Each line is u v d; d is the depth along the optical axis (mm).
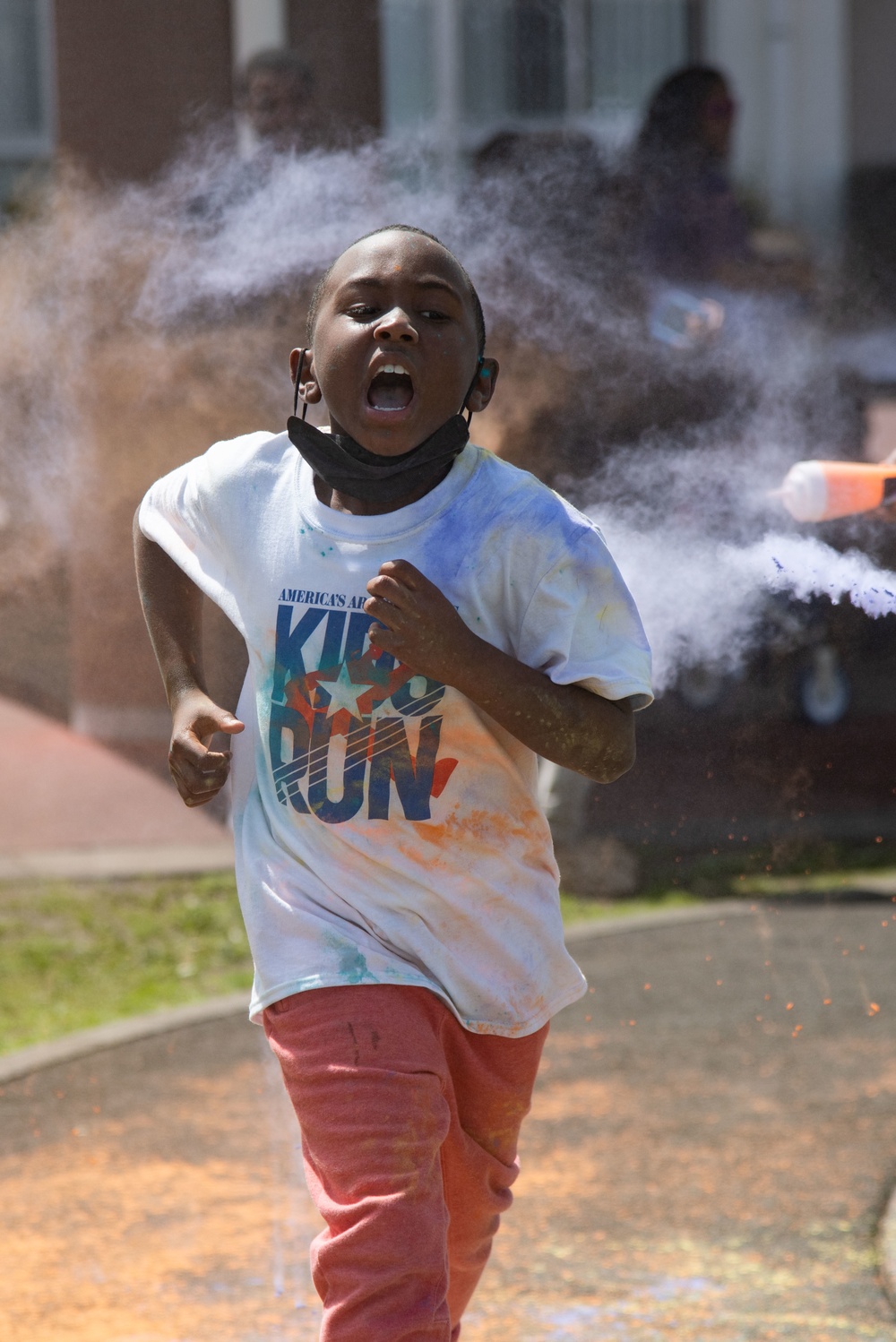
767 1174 8141
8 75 26984
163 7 16734
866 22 24516
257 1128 8844
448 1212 5340
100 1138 8695
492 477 5238
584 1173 8180
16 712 18625
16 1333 6590
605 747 5043
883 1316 6730
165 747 17297
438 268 5184
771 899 13242
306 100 16438
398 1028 4980
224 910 13156
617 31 24562
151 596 5746
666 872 13844
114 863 14258
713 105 17422
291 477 5422
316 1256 4879
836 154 24562
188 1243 7430
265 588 5316
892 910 12914
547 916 5375
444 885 5172
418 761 5145
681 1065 9734
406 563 4852
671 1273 7109
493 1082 5359
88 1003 11203
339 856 5184
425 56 23906
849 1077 9523
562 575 5070
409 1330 4699
